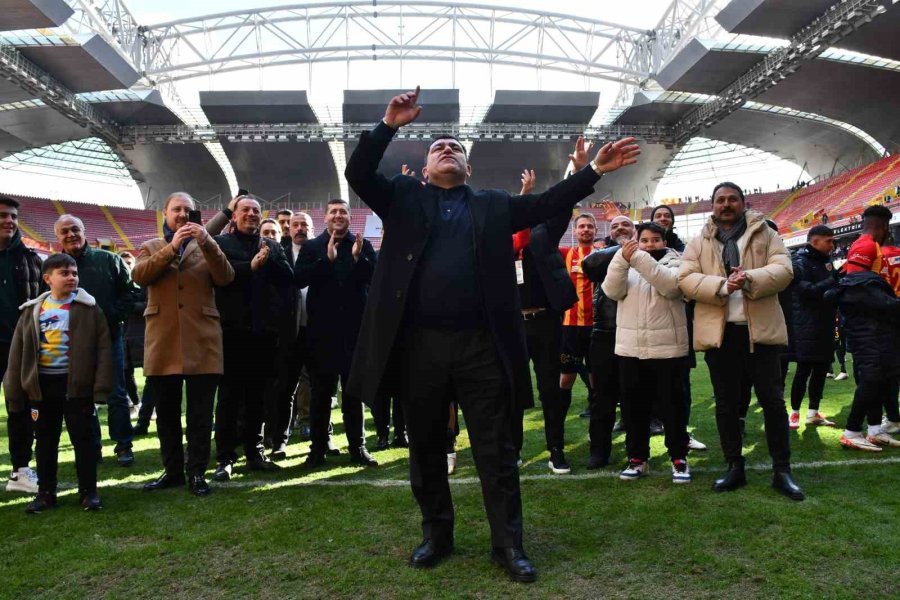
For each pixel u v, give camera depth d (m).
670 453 3.42
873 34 21.55
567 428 5.09
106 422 5.81
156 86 30.41
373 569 2.27
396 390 2.38
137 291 4.29
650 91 29.94
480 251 2.24
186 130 31.75
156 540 2.61
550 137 31.95
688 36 25.95
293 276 3.97
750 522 2.65
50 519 2.92
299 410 5.43
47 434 3.12
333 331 3.97
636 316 3.46
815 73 25.83
